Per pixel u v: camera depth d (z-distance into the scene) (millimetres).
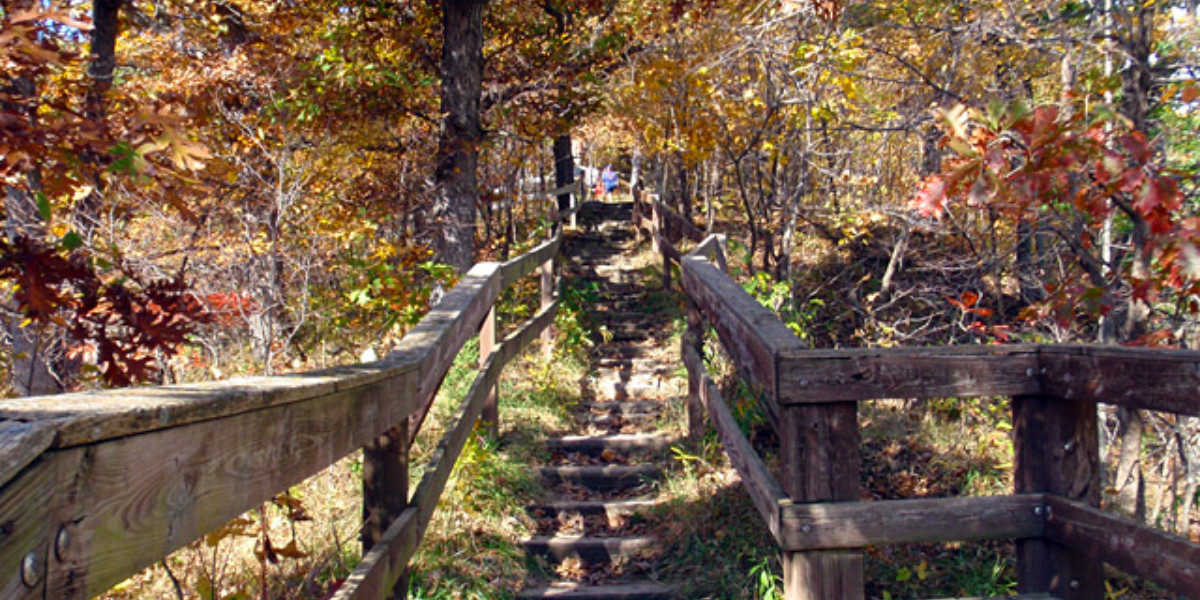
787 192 10383
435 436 5574
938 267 9461
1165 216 3234
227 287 6227
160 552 1132
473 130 10156
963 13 8398
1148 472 7117
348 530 4199
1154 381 2189
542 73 11523
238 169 6941
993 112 3213
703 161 11500
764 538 4539
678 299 12000
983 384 2547
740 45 8680
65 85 3643
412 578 4117
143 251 5812
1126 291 5723
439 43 11578
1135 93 5254
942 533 2498
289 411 1626
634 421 7254
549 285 8297
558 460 6332
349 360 7199
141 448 1087
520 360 8273
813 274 12219
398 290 6750
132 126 2691
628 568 4770
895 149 11000
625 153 22000
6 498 840
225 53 9578
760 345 2654
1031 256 8570
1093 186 3893
